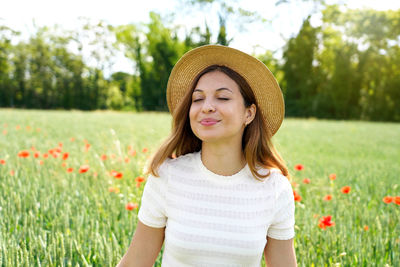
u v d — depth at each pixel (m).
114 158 5.61
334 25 45.72
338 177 5.80
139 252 1.86
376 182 5.40
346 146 12.26
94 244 2.62
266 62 47.06
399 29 43.34
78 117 22.59
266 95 1.89
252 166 1.80
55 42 52.25
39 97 51.59
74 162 5.69
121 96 55.56
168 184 1.80
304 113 44.06
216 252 1.68
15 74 50.72
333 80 43.44
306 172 6.21
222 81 1.72
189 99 1.84
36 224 2.94
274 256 1.84
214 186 1.76
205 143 1.79
